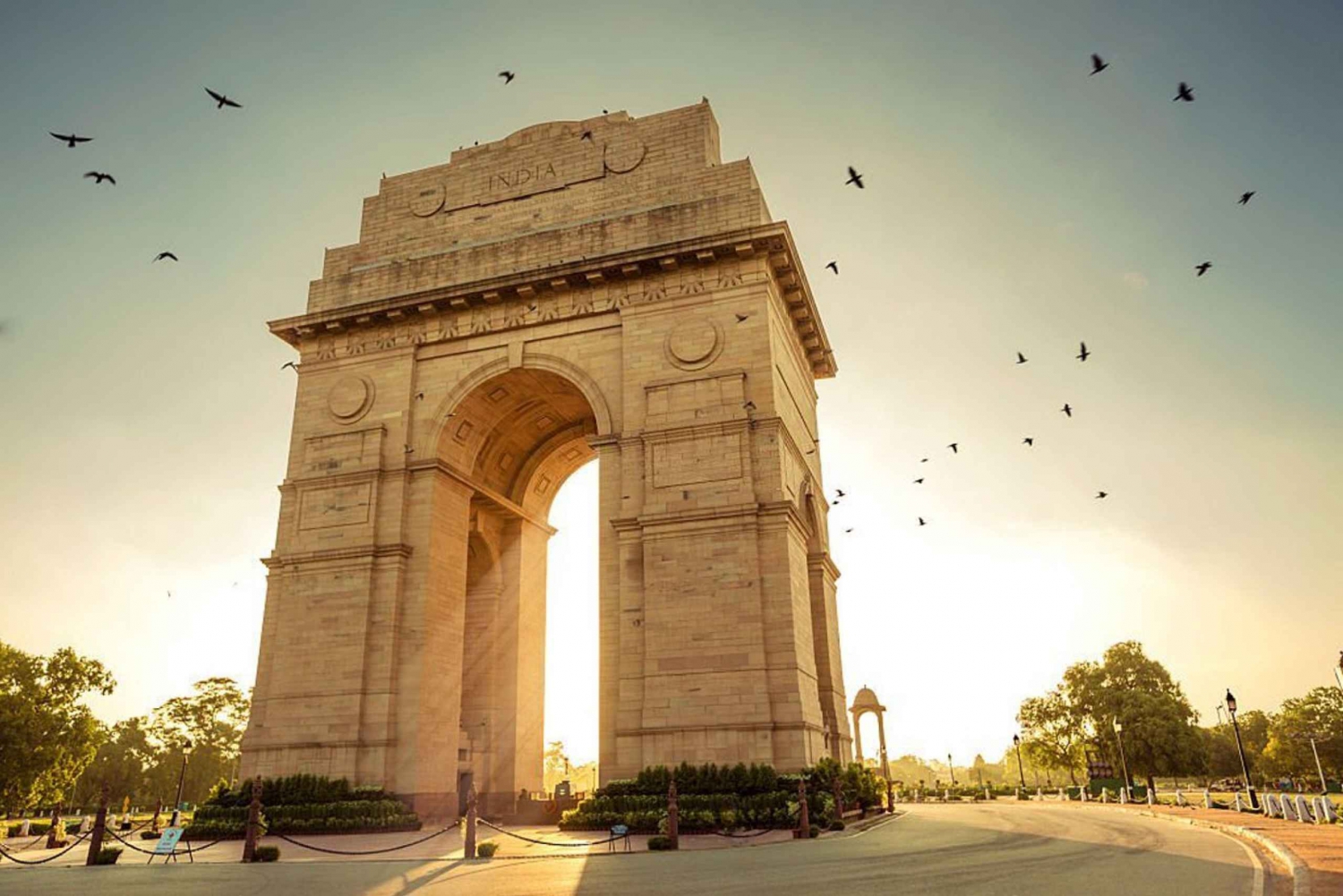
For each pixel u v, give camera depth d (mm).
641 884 16391
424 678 36000
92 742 70688
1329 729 113562
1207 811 37062
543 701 48469
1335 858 16797
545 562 50969
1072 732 93562
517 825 37406
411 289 42188
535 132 44438
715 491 34156
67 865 24281
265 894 16453
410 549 37781
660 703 31844
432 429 39781
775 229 36312
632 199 41250
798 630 32688
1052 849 21562
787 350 40281
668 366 36812
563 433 47594
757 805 27906
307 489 39688
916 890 14531
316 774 34500
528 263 40594
